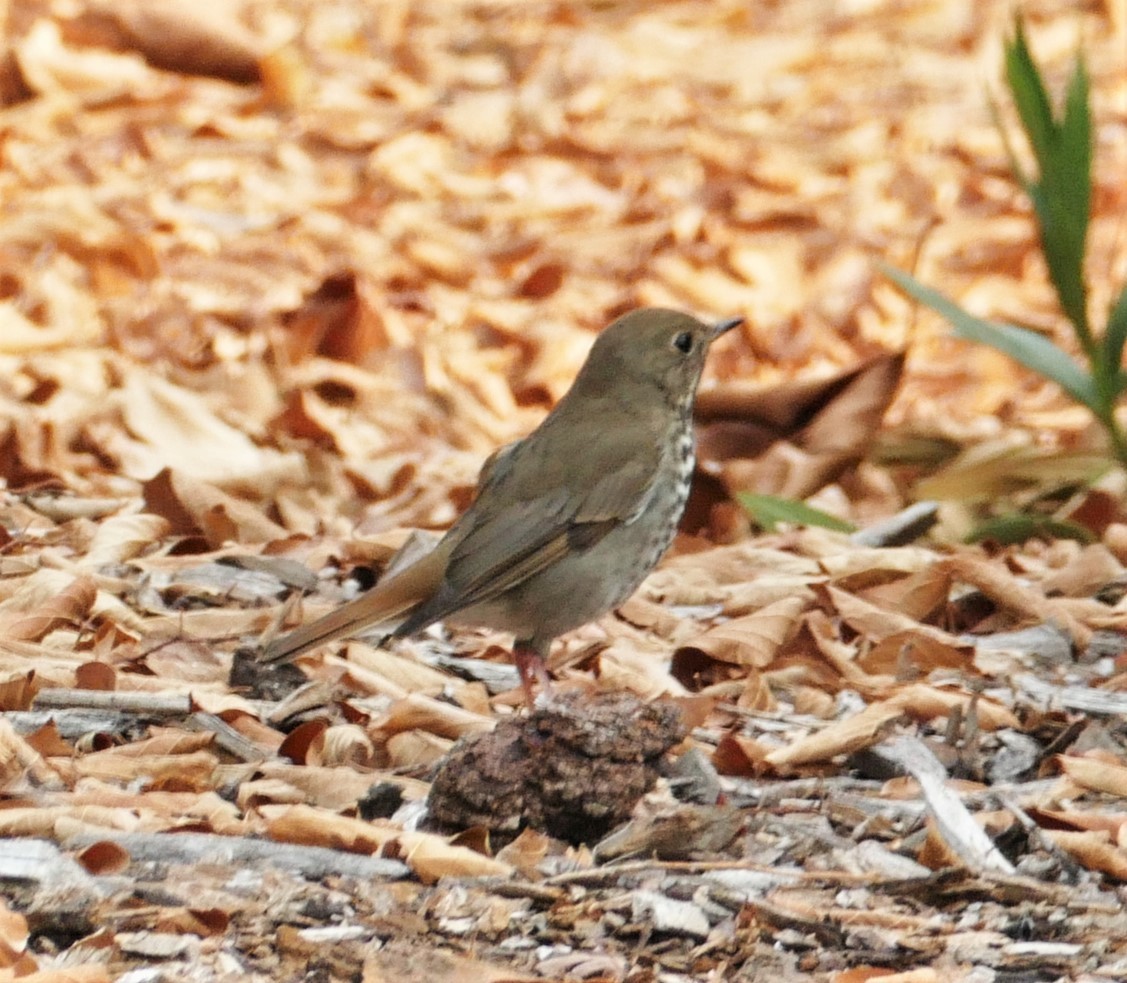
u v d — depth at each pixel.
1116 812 8.57
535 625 9.70
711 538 14.10
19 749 8.09
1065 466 14.66
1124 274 21.48
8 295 18.52
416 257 20.52
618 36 28.05
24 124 23.42
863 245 21.73
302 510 13.83
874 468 15.63
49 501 12.84
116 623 10.23
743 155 24.16
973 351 19.59
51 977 6.30
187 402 14.74
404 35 27.73
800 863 7.92
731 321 10.27
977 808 8.54
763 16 29.28
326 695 9.33
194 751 8.52
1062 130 13.62
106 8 25.06
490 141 24.31
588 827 7.84
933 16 29.00
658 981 6.88
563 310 19.61
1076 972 7.10
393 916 7.13
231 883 7.25
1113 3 28.61
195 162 22.73
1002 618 11.38
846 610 11.03
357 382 17.22
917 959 7.16
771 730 9.57
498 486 9.73
